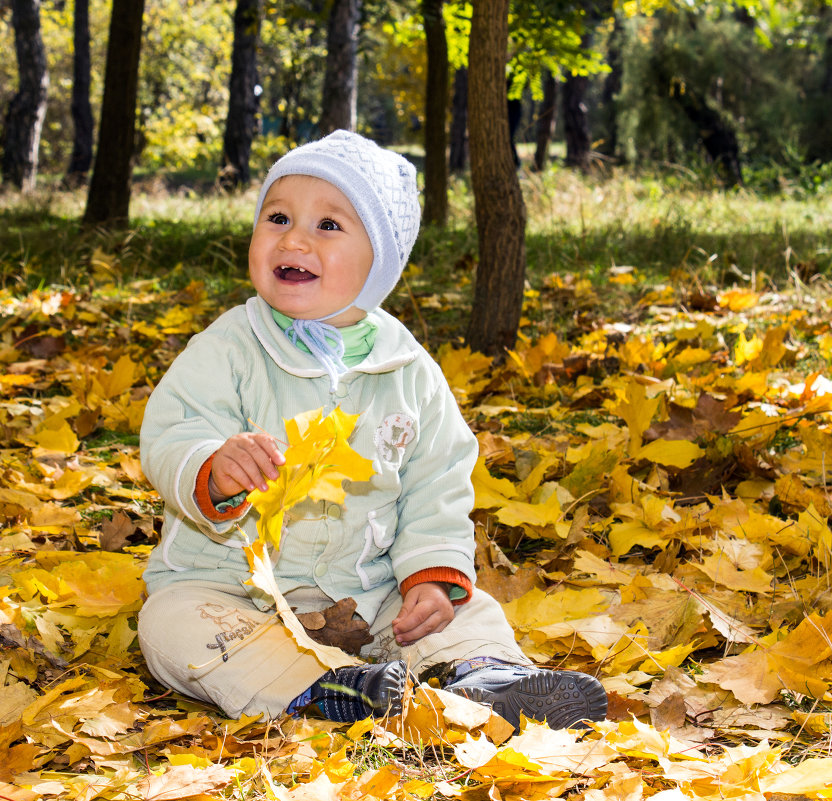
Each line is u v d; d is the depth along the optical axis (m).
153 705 1.92
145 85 33.56
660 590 2.33
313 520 2.03
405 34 12.38
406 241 2.21
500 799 1.53
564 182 12.74
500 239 4.56
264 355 2.14
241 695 1.83
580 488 2.93
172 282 7.24
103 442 3.70
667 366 4.34
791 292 6.14
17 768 1.58
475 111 4.46
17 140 18.98
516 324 4.63
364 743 1.69
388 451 2.12
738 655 2.06
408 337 2.28
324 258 2.07
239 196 14.17
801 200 14.31
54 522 2.80
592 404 4.02
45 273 7.39
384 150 2.27
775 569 2.57
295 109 25.94
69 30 34.69
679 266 7.20
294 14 12.42
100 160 9.39
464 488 2.19
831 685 1.94
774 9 10.51
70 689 1.82
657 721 1.80
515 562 2.71
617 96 18.11
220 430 2.03
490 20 4.34
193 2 33.19
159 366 4.81
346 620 1.97
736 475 3.17
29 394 4.31
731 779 1.52
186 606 1.91
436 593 2.01
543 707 1.74
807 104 18.70
